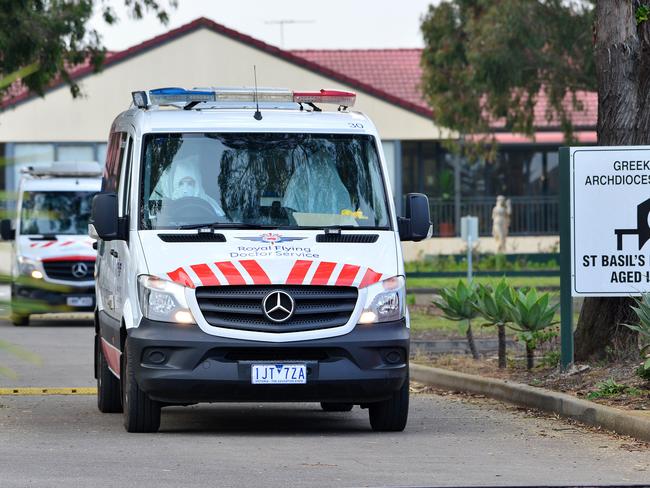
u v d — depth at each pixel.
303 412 24.77
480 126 74.38
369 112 91.38
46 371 31.97
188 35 89.62
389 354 20.41
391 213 21.88
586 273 25.56
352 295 20.34
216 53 89.94
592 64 69.19
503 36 68.44
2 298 11.25
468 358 32.44
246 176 21.83
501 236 88.75
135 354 20.23
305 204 21.73
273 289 20.09
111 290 23.09
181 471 16.86
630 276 25.48
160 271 20.33
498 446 19.58
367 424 22.69
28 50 51.75
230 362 19.94
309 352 20.16
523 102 75.25
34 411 24.22
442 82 74.19
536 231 93.75
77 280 48.53
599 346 26.64
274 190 21.78
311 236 21.20
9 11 50.03
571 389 24.69
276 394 20.06
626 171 25.45
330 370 20.08
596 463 17.83
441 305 32.00
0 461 17.69
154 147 21.91
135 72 89.38
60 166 51.25
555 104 73.25
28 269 48.44
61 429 21.45
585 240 25.53
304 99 23.72
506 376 27.89
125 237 21.48
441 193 93.56
